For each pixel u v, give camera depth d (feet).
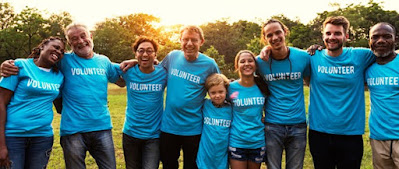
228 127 13.00
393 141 11.65
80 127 11.89
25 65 11.16
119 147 22.26
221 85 12.84
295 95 12.60
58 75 11.92
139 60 13.07
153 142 13.51
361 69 12.22
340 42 11.89
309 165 18.15
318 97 12.49
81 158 12.07
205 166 12.92
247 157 12.73
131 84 13.32
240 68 12.62
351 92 12.03
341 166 12.58
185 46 12.89
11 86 10.92
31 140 11.11
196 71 13.21
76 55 12.42
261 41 13.64
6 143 10.81
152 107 13.32
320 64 12.41
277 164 12.76
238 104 12.75
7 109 11.04
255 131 12.58
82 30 12.14
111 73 13.43
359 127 12.16
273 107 12.72
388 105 11.62
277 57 12.60
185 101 12.98
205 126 13.17
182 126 13.12
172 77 13.38
